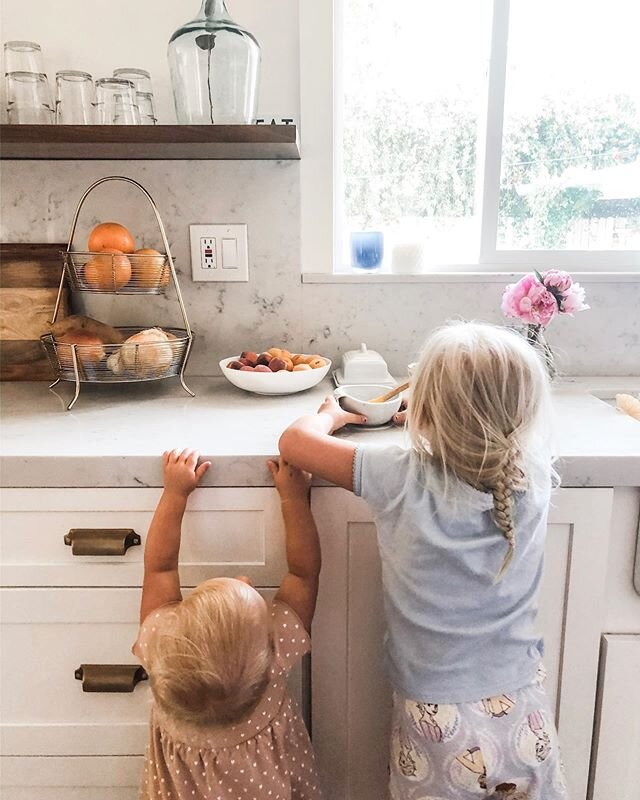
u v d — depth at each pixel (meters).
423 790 0.90
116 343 1.29
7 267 1.42
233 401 1.29
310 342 1.51
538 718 0.90
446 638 0.88
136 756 1.11
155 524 0.96
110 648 1.06
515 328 1.45
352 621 1.06
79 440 1.03
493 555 0.87
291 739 0.95
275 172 1.43
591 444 1.02
